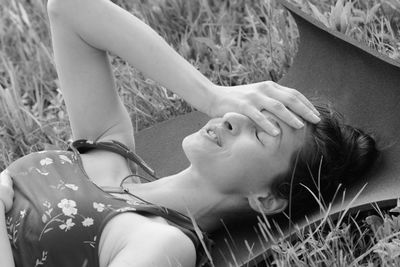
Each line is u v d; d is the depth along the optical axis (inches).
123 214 131.9
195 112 166.4
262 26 193.3
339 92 151.2
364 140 140.3
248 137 136.6
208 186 139.2
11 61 209.6
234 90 140.7
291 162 137.7
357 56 147.3
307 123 138.8
